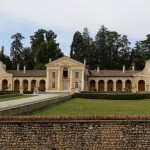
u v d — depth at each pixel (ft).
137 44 539.70
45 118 61.31
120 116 62.28
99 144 61.57
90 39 592.60
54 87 381.40
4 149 60.70
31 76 389.39
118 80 388.16
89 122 61.62
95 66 517.14
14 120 60.95
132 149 61.93
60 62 380.37
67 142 61.31
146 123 62.23
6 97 188.96
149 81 380.78
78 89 339.36
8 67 494.18
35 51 515.09
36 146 61.00
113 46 536.01
